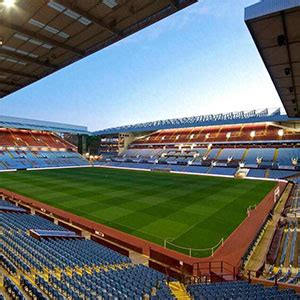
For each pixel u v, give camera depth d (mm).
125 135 83125
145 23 10250
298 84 15281
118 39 11461
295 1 7020
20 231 16047
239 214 22984
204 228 19375
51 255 12031
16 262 11211
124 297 8219
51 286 8641
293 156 52312
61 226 18953
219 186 37125
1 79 15945
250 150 59062
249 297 7961
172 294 8914
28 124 75062
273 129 61094
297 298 7984
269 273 11867
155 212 23234
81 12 9352
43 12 9547
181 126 71062
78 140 91938
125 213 22922
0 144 68312
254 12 7684
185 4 9188
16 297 7781
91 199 28172
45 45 12070
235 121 62812
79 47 12391
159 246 16328
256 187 36719
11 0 8695
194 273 12828
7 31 10625
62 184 38219
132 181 41625
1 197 29406
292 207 24828
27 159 67250
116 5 9234
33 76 15648
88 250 13867
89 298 8297
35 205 25875
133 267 12141
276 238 16422
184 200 27781
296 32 8633
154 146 77562
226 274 12102
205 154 63594
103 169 63625
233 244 16656
